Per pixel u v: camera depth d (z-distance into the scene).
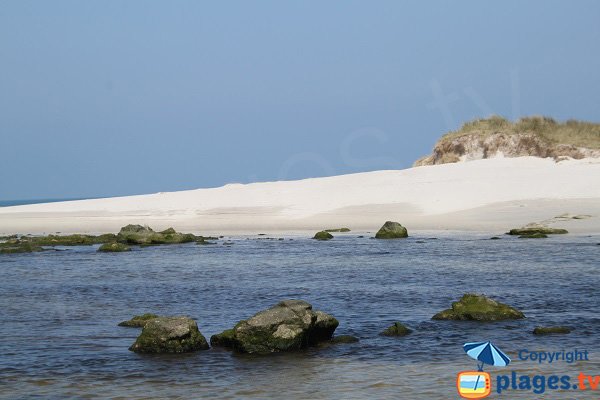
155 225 86.62
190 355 25.77
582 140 114.06
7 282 45.09
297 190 101.50
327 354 25.64
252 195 101.19
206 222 86.69
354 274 45.91
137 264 54.28
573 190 84.56
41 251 64.88
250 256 58.19
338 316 32.34
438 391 21.12
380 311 33.34
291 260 54.72
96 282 44.56
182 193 108.12
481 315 30.78
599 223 69.62
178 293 39.72
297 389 21.52
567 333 27.94
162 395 21.12
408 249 59.88
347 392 21.16
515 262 49.41
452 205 84.44
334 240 69.25
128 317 33.03
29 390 21.86
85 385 22.28
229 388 21.70
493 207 81.19
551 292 37.06
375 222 80.38
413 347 26.41
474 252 56.16
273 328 26.14
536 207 78.88
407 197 90.38
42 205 111.06
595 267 45.69
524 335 27.83
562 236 64.62
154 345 26.22
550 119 119.56
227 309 34.69
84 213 99.19
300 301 27.73
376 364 24.20
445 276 43.94
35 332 29.89
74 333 29.62
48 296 39.28
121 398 20.92
